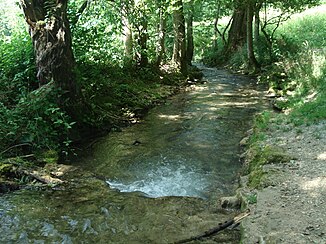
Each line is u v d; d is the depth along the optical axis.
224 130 10.05
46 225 5.46
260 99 13.59
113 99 11.88
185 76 18.44
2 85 9.05
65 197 6.35
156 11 15.89
